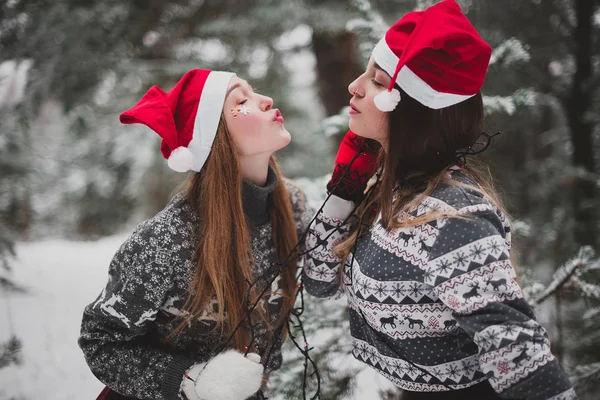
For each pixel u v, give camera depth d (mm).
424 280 1204
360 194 1519
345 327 2207
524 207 3426
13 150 3941
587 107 2939
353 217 1539
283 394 2021
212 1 4738
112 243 4938
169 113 1406
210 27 4184
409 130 1294
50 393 2623
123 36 4387
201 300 1420
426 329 1269
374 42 2254
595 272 2328
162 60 4555
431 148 1298
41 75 3568
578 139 3000
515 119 3336
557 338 2279
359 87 1378
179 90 1446
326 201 1519
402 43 1285
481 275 1131
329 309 2191
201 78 1455
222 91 1419
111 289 1368
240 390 1276
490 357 1101
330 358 2158
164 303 1425
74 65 3668
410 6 4078
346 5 4082
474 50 1210
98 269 4098
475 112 1312
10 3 3434
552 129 3686
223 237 1396
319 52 4648
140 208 6559
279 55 4523
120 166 4992
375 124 1361
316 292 1579
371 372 2439
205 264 1385
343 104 4773
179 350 1464
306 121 5473
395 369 1361
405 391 1385
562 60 3053
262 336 1534
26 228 5688
